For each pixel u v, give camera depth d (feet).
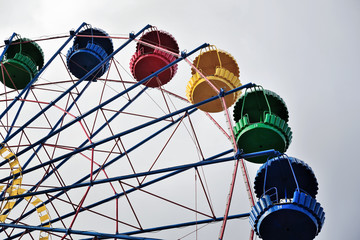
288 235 65.82
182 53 94.17
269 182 74.38
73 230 74.02
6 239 86.89
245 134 75.82
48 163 87.30
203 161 75.77
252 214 66.85
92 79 104.06
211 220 79.46
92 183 80.43
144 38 110.83
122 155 96.89
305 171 72.74
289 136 77.36
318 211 64.49
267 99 82.74
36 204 88.58
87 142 96.53
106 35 114.83
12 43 107.96
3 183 85.25
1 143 88.69
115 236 72.23
